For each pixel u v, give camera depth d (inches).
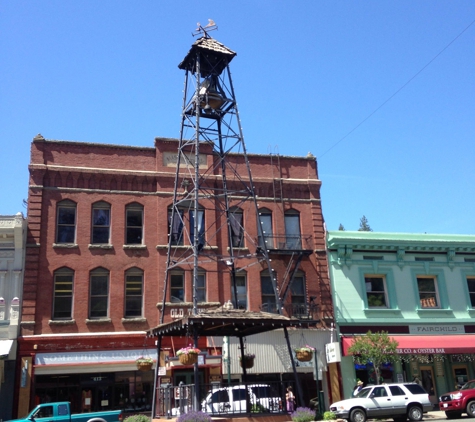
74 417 830.5
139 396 1119.6
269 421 653.3
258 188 1326.3
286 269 1279.5
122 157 1254.9
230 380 1091.3
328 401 1201.4
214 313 681.6
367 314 1286.9
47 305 1117.1
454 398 1010.1
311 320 1179.9
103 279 1172.5
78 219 1184.8
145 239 1214.3
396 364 1275.8
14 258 1124.5
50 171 1191.6
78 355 1098.1
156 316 1171.3
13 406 1037.2
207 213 1277.1
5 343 1056.8
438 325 1317.7
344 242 1311.5
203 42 987.3
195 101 971.3
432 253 1378.0
